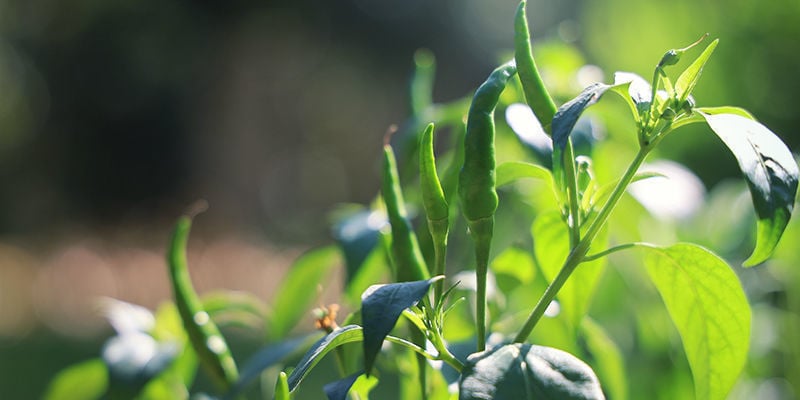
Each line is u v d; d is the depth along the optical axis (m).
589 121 0.83
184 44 9.40
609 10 2.60
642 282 1.11
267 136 10.27
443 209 0.62
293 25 10.04
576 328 0.73
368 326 0.58
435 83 10.13
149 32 9.24
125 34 9.22
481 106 0.62
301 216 10.13
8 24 9.06
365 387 0.67
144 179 9.52
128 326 0.82
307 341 0.74
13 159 9.28
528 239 0.95
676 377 1.05
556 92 0.92
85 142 9.38
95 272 7.61
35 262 8.00
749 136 0.58
